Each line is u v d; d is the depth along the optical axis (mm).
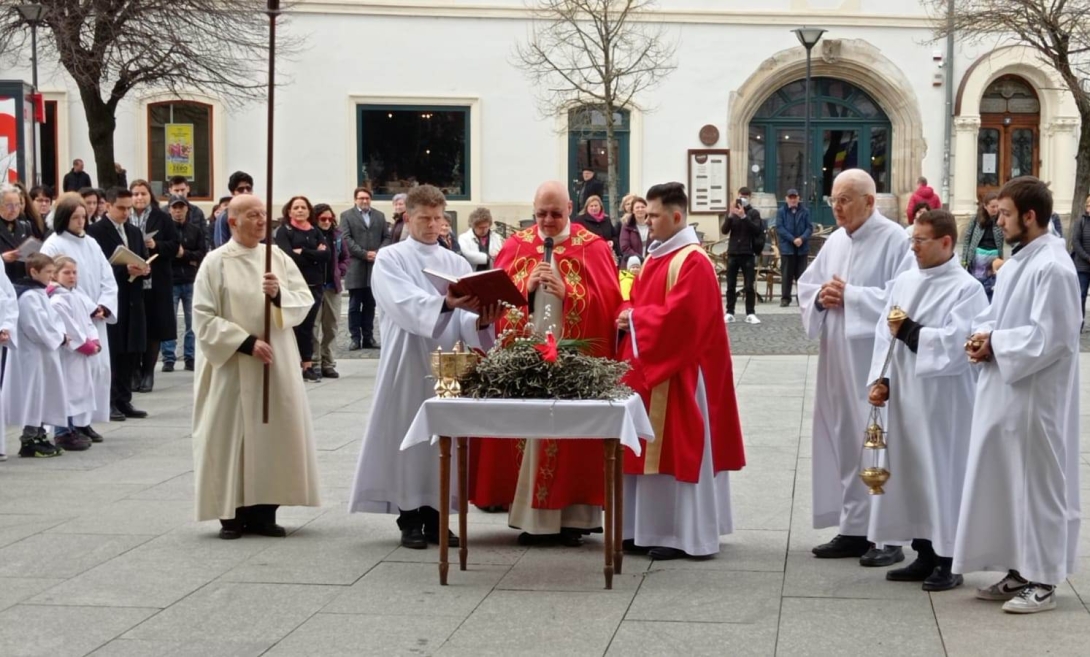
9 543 6832
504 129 25281
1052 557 5453
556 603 5742
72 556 6570
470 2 24906
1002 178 26562
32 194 13805
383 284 6648
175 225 12984
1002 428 5488
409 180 25281
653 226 6594
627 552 6633
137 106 24141
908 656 5004
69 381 9406
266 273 6832
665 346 6422
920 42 25547
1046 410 5434
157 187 24391
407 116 25172
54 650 5180
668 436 6426
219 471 6879
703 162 25562
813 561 6441
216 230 13633
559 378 5891
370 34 24844
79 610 5684
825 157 26422
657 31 25234
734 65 25578
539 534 6762
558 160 25359
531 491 6684
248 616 5590
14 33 20875
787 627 5375
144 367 12211
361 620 5523
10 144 16047
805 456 8945
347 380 12906
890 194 26141
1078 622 5379
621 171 25641
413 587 6004
